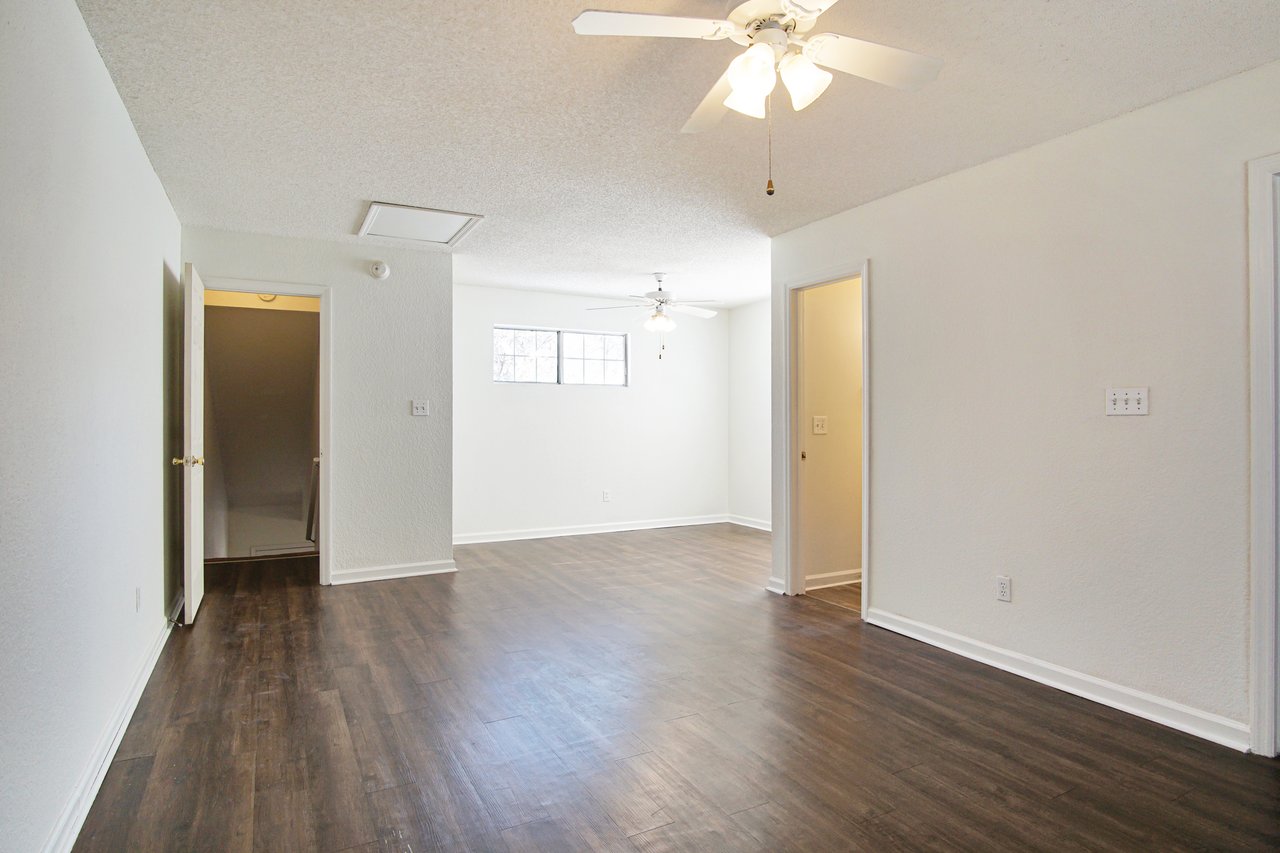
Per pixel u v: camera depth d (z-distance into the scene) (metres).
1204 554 2.49
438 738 2.44
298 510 7.12
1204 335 2.49
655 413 7.48
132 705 2.65
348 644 3.48
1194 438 2.52
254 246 4.52
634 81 2.48
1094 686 2.80
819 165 3.30
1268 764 2.27
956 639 3.38
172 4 2.00
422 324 5.04
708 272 5.78
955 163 3.27
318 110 2.70
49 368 1.76
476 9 2.04
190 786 2.11
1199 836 1.87
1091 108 2.68
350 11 2.04
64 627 1.85
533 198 3.80
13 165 1.52
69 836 1.80
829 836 1.86
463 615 4.01
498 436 6.65
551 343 7.02
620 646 3.47
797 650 3.41
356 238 4.65
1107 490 2.78
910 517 3.64
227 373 6.01
